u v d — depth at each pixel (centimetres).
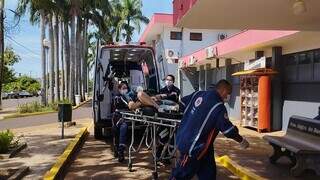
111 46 1434
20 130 1853
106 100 1423
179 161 593
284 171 922
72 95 4056
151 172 966
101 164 1069
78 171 994
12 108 4459
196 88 3603
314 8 982
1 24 1246
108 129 1488
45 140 1421
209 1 870
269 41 1645
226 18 1080
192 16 1036
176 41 4056
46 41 3566
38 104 3434
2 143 1120
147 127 970
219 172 966
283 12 1020
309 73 1551
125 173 962
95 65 1438
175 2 1156
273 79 1730
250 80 1809
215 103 576
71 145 1273
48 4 1708
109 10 4209
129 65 1576
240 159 1064
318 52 1492
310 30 1345
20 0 1834
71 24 4056
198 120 578
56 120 2447
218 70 2848
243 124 1856
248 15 1050
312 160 848
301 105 1602
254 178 843
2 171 900
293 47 1656
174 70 3938
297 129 943
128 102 1029
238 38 2014
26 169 932
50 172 903
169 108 868
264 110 1667
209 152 591
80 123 2120
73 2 3794
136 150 1063
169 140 859
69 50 4044
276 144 941
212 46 2525
